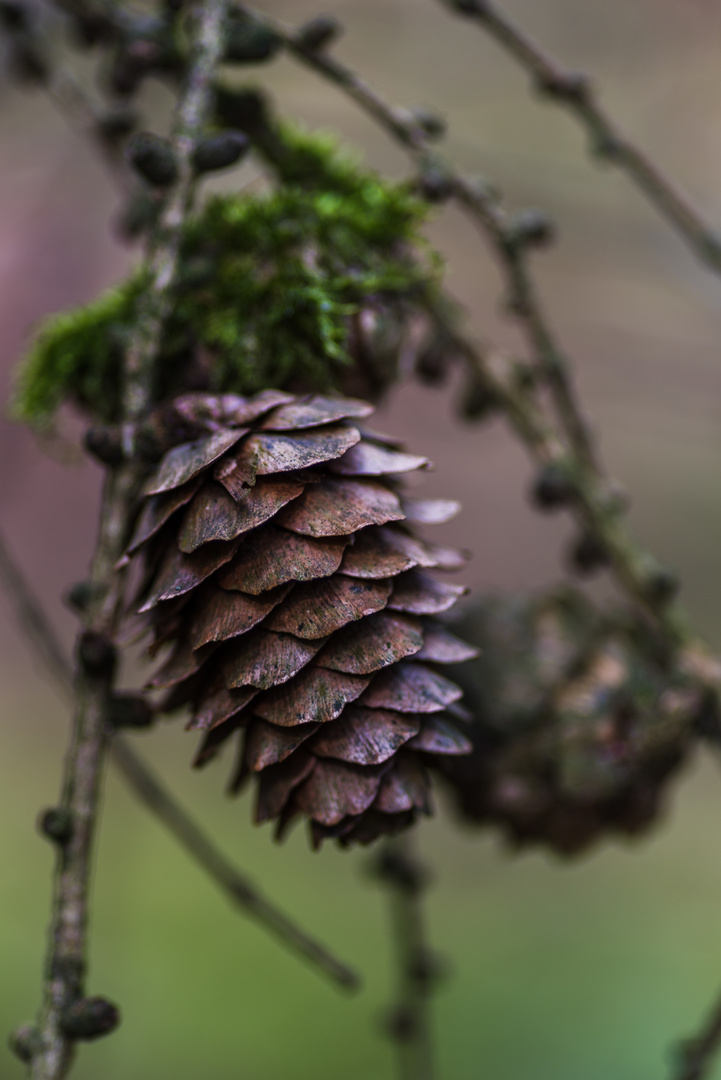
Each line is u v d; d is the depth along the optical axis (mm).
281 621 249
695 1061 276
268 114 281
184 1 279
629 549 283
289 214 270
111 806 476
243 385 266
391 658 249
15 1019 571
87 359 275
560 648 281
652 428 521
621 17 510
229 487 249
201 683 254
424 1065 295
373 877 295
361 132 458
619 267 505
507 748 279
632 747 278
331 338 263
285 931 273
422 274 273
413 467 253
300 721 248
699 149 568
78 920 251
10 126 419
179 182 259
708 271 433
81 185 438
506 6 505
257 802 252
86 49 291
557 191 459
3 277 468
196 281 268
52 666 277
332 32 274
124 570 255
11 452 453
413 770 251
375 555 251
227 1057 587
